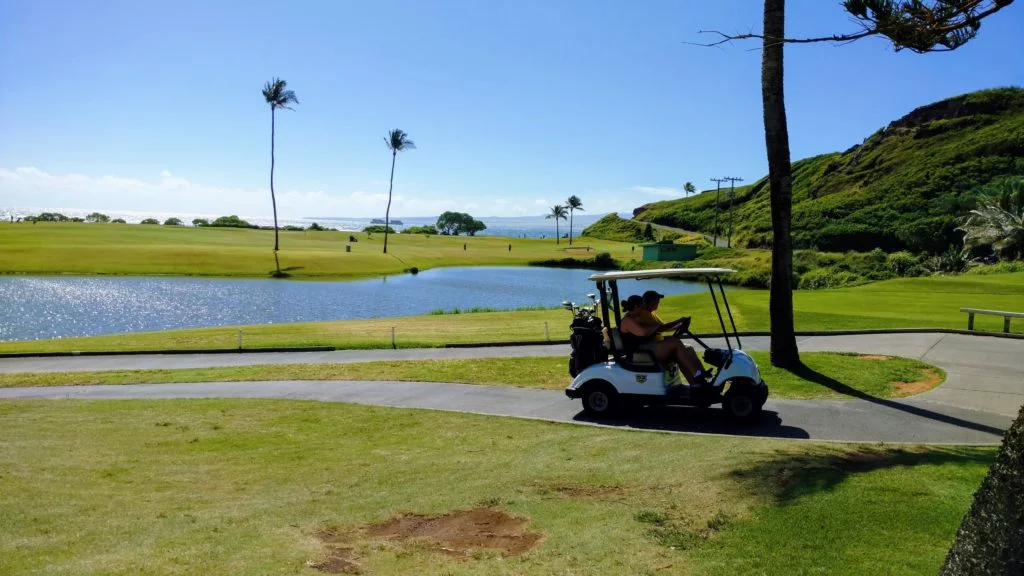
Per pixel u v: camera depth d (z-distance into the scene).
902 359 15.65
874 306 26.67
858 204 99.00
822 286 69.00
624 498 6.73
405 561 5.36
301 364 18.70
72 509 6.84
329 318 40.66
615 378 11.20
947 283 35.41
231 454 9.57
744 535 5.47
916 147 112.81
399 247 104.38
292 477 8.30
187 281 58.19
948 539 5.18
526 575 4.98
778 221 14.58
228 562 5.30
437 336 23.89
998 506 3.15
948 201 85.00
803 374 14.23
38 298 45.06
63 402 14.02
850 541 5.21
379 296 52.59
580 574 4.96
